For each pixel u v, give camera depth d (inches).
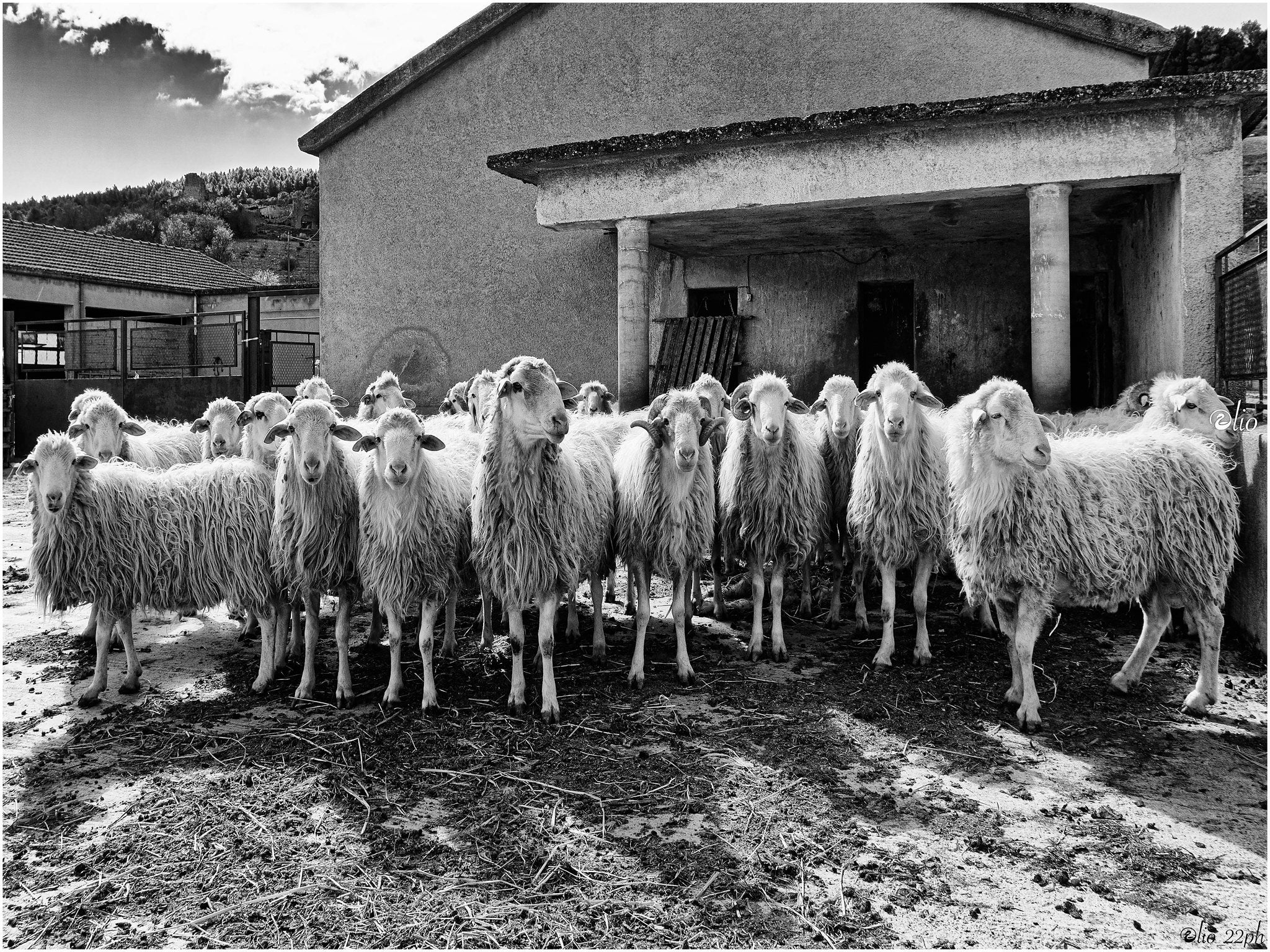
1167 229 360.8
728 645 278.1
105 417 328.2
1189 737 201.5
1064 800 172.4
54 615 320.2
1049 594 207.0
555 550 216.4
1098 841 156.3
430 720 215.3
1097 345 505.0
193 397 788.6
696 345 550.0
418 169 590.9
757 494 258.7
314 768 189.0
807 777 183.0
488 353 577.9
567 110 557.9
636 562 244.8
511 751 196.5
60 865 151.9
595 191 426.6
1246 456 253.9
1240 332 303.9
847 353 542.3
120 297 1101.1
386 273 601.3
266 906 139.4
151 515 231.8
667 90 536.7
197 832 162.6
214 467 244.5
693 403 231.6
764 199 395.2
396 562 216.8
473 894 142.2
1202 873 146.0
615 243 545.3
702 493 244.2
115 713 222.7
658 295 570.6
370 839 159.8
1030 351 513.7
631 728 208.5
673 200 412.5
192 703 230.4
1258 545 247.3
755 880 145.2
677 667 248.4
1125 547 205.2
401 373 598.9
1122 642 271.3
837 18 498.9
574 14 551.8
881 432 247.8
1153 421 284.2
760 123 383.2
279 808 171.5
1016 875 146.2
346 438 223.0
